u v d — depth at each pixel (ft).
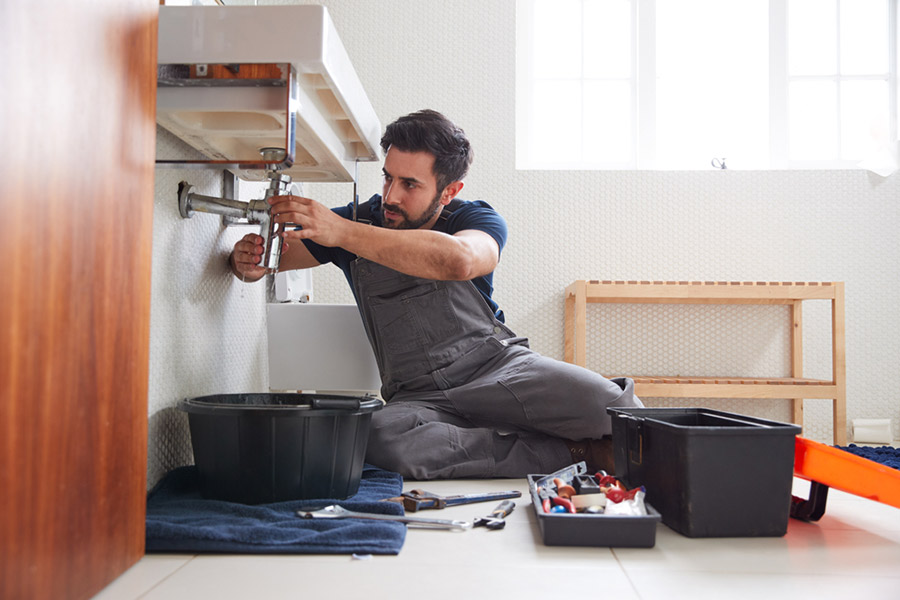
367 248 4.67
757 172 10.04
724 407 9.99
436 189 5.88
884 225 9.96
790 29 10.50
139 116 3.26
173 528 3.45
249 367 6.74
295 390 7.30
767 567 3.36
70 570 2.66
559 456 5.64
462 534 3.85
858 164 10.32
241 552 3.44
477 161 10.13
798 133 10.49
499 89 10.23
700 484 3.83
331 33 3.87
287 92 3.77
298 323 6.80
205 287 5.45
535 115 10.64
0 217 2.20
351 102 4.54
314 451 4.25
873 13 10.44
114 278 3.03
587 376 5.60
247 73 3.78
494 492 4.94
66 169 2.59
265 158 4.18
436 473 5.36
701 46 10.50
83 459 2.76
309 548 3.45
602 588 3.03
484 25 10.28
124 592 2.91
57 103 2.52
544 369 5.65
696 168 10.36
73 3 2.61
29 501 2.37
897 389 9.89
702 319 10.03
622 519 3.64
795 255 10.00
